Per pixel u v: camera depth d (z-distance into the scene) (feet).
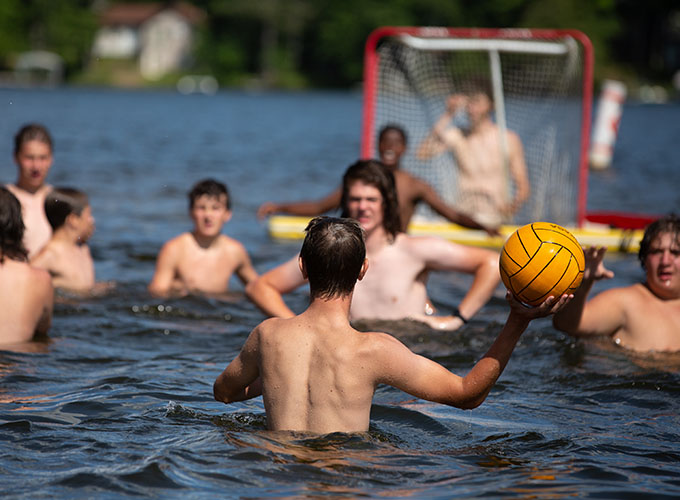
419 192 67.31
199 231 63.57
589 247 45.03
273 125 318.86
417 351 48.16
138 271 69.77
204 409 36.81
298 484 28.50
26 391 39.14
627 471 30.60
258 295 49.37
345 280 32.32
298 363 32.42
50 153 67.36
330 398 32.22
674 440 34.45
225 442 31.96
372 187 51.03
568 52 94.22
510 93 99.04
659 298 49.01
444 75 93.97
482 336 51.55
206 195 62.80
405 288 52.19
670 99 651.66
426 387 31.50
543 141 98.63
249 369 33.68
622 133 294.87
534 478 29.68
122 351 47.52
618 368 44.96
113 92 626.64
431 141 93.25
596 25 617.21
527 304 32.42
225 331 53.21
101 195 116.47
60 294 59.11
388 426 35.29
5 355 45.06
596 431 35.42
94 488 28.14
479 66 93.04
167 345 49.39
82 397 38.17
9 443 32.14
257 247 83.66
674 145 240.73
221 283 64.08
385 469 29.99
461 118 92.53
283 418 32.65
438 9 647.56
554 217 94.58
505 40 92.43
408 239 52.31
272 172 156.56
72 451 31.35
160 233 87.92
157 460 30.22
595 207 116.16
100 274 67.72
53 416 35.42
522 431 35.17
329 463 30.17
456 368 45.57
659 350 48.21
